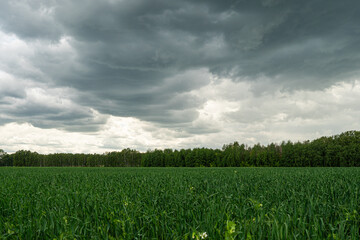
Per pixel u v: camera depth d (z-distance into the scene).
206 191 8.55
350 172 19.12
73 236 4.11
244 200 6.51
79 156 188.38
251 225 4.19
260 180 12.59
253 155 108.88
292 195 7.20
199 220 4.82
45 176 18.91
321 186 9.35
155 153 141.75
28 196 8.20
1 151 183.00
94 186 10.89
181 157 132.50
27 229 4.45
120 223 4.65
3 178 17.20
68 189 9.76
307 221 4.96
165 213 5.23
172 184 11.36
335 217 5.11
